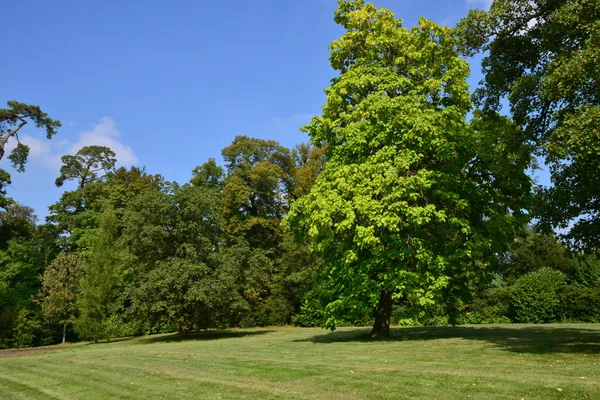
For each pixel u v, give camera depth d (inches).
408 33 754.8
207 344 813.2
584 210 472.7
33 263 1656.0
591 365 357.1
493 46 545.3
